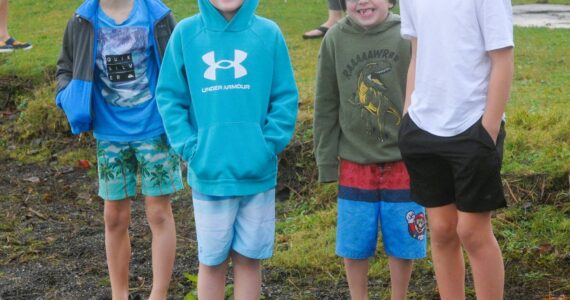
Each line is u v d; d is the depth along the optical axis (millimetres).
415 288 4898
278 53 4117
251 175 4016
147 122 4547
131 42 4516
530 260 5059
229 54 4039
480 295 3828
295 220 5969
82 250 5773
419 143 3787
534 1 12680
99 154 4629
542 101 6941
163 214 4637
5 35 9406
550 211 5453
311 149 6496
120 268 4742
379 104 4250
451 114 3693
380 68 4238
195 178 4086
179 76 4113
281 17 10742
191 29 4086
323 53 4371
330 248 5410
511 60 3613
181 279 5242
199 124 4062
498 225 5387
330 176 4434
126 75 4531
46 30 10492
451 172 3824
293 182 6434
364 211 4340
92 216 6438
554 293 4711
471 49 3666
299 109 7062
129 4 4559
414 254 4328
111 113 4566
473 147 3666
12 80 8453
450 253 3959
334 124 4414
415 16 3809
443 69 3701
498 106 3619
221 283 4238
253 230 4094
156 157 4562
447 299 3994
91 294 5105
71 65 4668
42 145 7746
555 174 5641
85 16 4484
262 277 5168
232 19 4027
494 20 3582
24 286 5234
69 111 4484
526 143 6062
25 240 5965
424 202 3898
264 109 4094
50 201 6727
